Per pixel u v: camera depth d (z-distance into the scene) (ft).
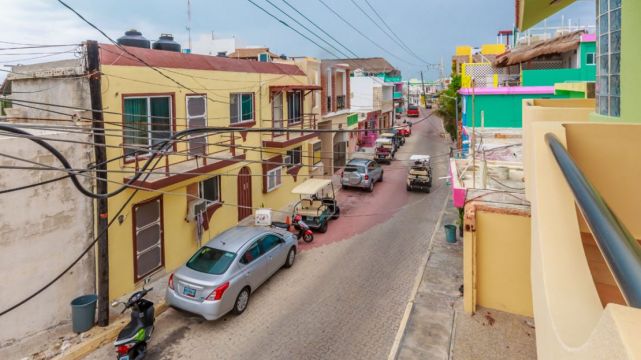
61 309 29.35
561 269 11.20
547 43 67.62
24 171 26.73
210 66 43.52
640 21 14.76
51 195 28.43
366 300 33.88
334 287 36.35
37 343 26.81
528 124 24.04
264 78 53.78
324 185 53.67
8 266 26.20
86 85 30.04
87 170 14.64
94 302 28.78
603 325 5.15
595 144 15.42
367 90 128.77
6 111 33.55
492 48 103.40
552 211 13.06
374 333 29.07
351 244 47.50
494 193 31.42
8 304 26.30
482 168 36.40
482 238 28.99
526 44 79.41
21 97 34.17
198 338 28.68
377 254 44.24
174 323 30.68
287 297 34.58
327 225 54.70
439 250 44.80
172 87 37.73
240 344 28.02
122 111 32.65
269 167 56.85
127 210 33.58
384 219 57.26
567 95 49.65
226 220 48.11
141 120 34.99
